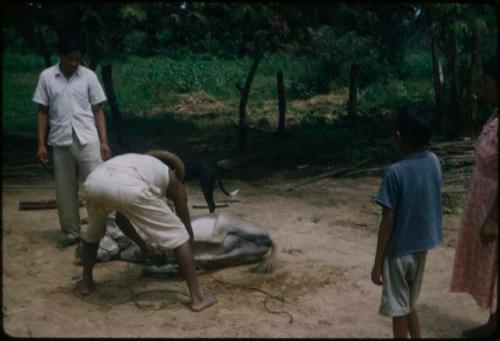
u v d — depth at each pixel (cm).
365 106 1744
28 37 1052
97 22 927
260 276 506
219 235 520
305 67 2292
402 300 342
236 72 2352
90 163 575
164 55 2717
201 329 408
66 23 978
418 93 1867
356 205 748
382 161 1015
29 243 597
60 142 568
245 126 1118
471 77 1116
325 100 1944
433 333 402
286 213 711
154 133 1356
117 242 546
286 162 1030
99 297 465
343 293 471
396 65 2300
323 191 827
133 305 451
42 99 568
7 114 1587
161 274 504
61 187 578
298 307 445
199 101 1925
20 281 496
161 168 447
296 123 1523
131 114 1652
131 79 2147
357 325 414
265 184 876
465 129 1141
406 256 335
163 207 438
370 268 524
